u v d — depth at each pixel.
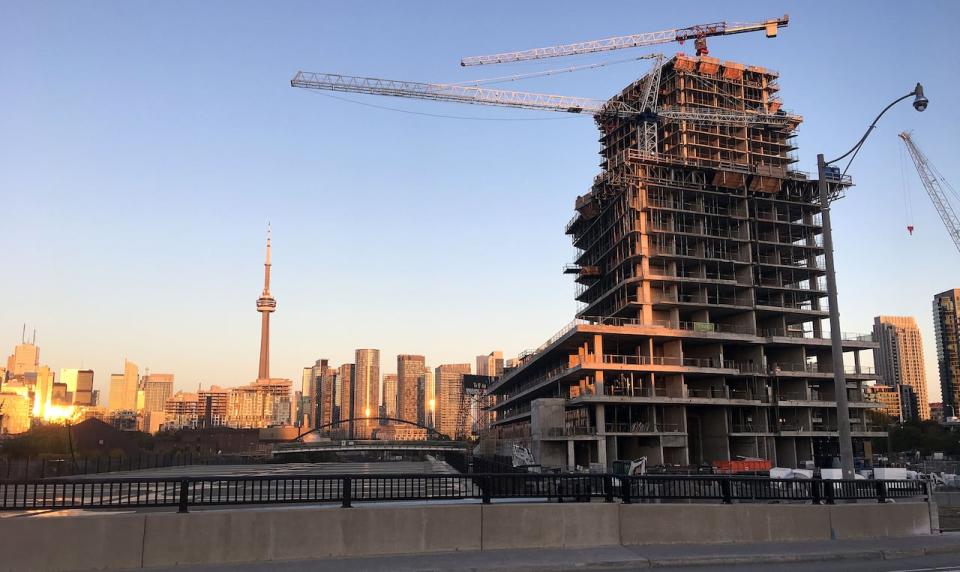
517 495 17.58
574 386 111.69
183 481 14.82
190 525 14.53
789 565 16.28
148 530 14.28
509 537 16.42
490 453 130.88
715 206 122.31
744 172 120.50
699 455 110.88
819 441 118.50
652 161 118.56
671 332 107.31
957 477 54.03
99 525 14.08
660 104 137.25
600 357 102.69
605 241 130.25
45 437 145.38
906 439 166.00
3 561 13.48
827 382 120.25
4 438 179.25
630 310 116.06
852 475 23.02
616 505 17.50
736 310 116.44
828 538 19.59
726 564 16.16
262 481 15.34
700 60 134.25
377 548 15.48
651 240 116.50
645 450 103.50
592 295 135.25
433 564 14.47
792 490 20.55
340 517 15.42
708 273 119.12
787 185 124.00
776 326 122.00
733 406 110.00
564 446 101.94
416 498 16.77
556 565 14.82
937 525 21.77
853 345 120.06
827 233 25.50
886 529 20.67
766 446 110.62
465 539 16.11
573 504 17.12
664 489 18.78
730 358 119.56
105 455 143.75
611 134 143.50
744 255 120.56
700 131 128.25
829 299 24.86
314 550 15.11
